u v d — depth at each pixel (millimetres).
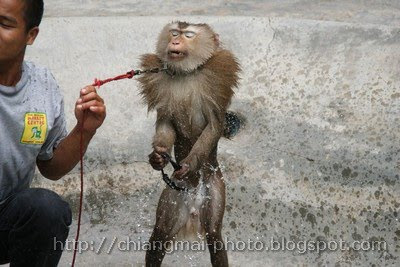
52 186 5426
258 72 5891
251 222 5227
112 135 5633
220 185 4734
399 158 5145
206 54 4629
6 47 3139
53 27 6301
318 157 5324
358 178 5164
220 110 4656
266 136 5551
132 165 5512
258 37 6098
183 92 4641
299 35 6070
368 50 5875
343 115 5508
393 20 6578
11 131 3268
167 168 5500
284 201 5234
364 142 5301
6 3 3100
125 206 5395
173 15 6531
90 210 5387
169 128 4738
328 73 5785
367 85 5637
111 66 6039
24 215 3250
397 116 5379
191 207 4668
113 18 6328
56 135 3498
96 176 5480
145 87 4758
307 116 5578
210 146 4559
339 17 6668
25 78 3311
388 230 4969
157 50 4691
